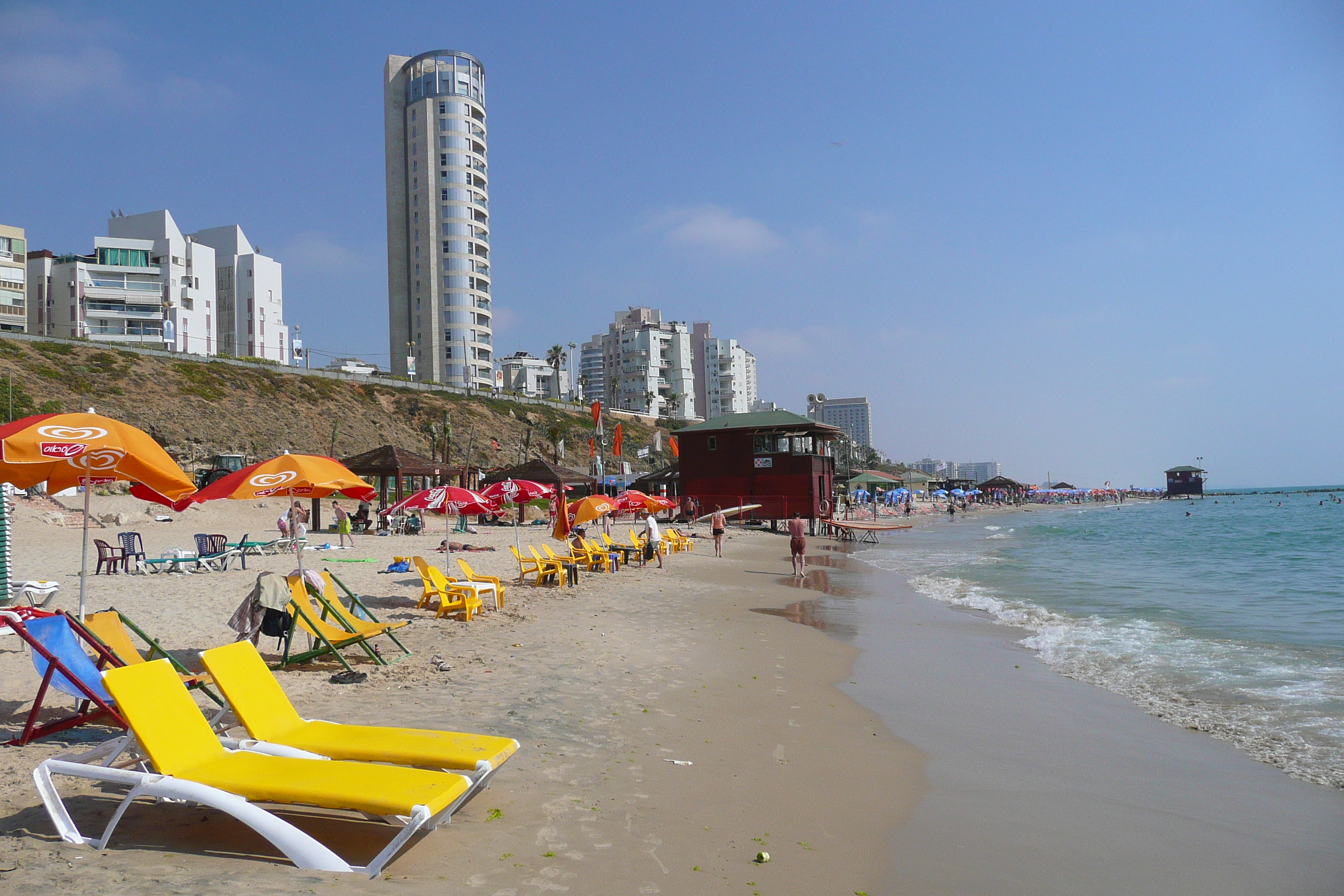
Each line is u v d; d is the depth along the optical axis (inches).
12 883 139.6
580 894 151.8
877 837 197.8
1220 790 243.0
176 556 690.2
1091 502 5989.2
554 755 239.8
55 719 254.1
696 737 272.8
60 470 265.0
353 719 267.0
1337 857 196.5
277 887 142.1
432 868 157.8
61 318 3563.0
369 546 1069.1
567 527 778.2
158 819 177.8
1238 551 1311.5
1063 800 231.3
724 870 169.8
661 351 6722.4
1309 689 370.9
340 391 3307.1
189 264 3873.0
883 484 3319.4
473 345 4906.5
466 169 4965.6
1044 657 444.8
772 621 557.0
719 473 1849.2
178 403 2642.7
